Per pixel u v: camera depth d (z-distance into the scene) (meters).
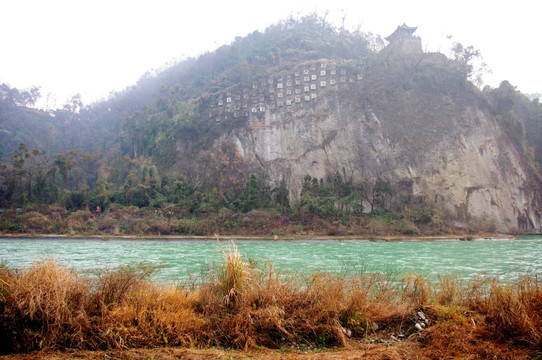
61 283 6.81
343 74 91.75
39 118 140.00
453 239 54.16
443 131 77.81
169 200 72.69
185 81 137.25
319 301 7.51
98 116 147.50
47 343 5.98
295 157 85.31
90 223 58.53
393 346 6.28
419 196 71.94
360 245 43.56
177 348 6.21
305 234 56.06
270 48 121.81
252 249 37.97
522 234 67.50
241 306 7.24
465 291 8.70
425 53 92.81
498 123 78.50
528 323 6.46
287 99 93.12
